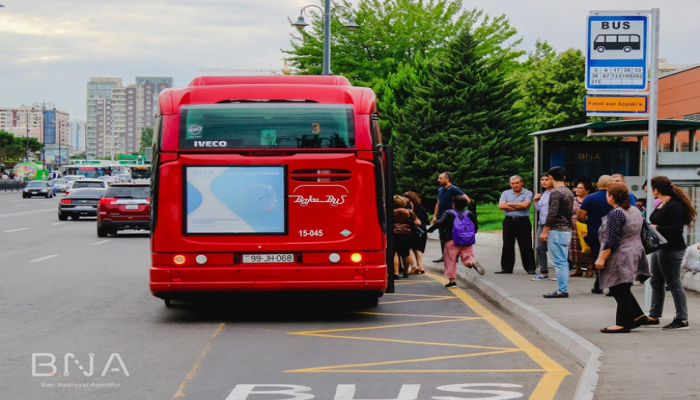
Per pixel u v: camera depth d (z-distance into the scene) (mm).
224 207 10273
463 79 35031
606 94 12047
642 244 9016
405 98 40781
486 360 8164
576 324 9492
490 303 12531
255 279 10258
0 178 111125
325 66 27969
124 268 17266
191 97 10508
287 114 10398
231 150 10305
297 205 10305
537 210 15695
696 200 13422
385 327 10297
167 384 7078
